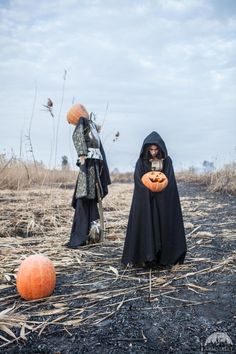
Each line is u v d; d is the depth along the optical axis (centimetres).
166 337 334
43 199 1094
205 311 387
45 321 368
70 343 327
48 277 431
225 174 1669
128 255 536
